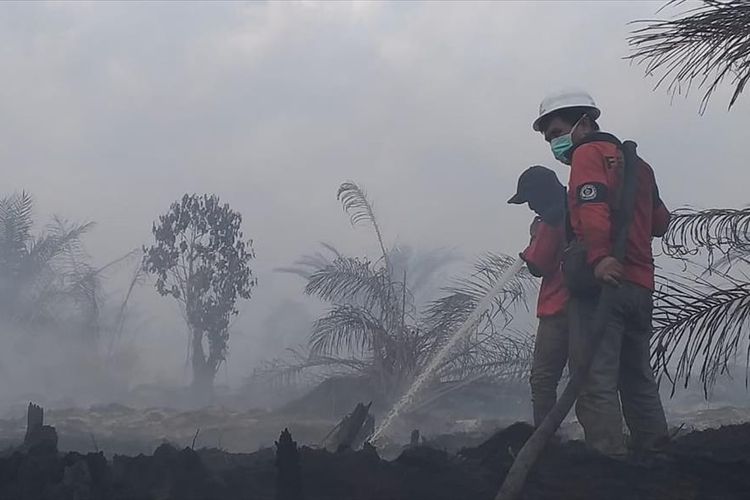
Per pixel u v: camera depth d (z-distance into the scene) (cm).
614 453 465
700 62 663
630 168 482
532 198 618
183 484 365
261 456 441
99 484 358
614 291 461
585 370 403
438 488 377
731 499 385
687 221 750
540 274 604
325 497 368
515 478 358
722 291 648
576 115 549
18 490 355
